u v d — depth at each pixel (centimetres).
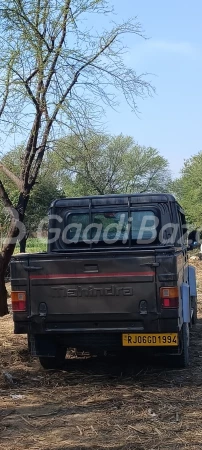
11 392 680
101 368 802
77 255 691
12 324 1139
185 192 5222
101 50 1070
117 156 4416
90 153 1167
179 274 716
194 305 1073
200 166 5153
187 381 718
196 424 554
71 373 774
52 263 695
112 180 4397
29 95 1052
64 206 859
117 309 684
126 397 650
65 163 1184
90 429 546
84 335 718
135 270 679
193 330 1090
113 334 710
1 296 1223
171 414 585
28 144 1103
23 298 703
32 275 700
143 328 684
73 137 1112
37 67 1044
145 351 730
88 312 690
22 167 1132
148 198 837
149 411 595
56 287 696
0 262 1177
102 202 851
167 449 492
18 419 580
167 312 674
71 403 632
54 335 723
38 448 499
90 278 688
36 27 1020
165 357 779
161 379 731
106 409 607
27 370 785
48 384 715
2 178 1239
